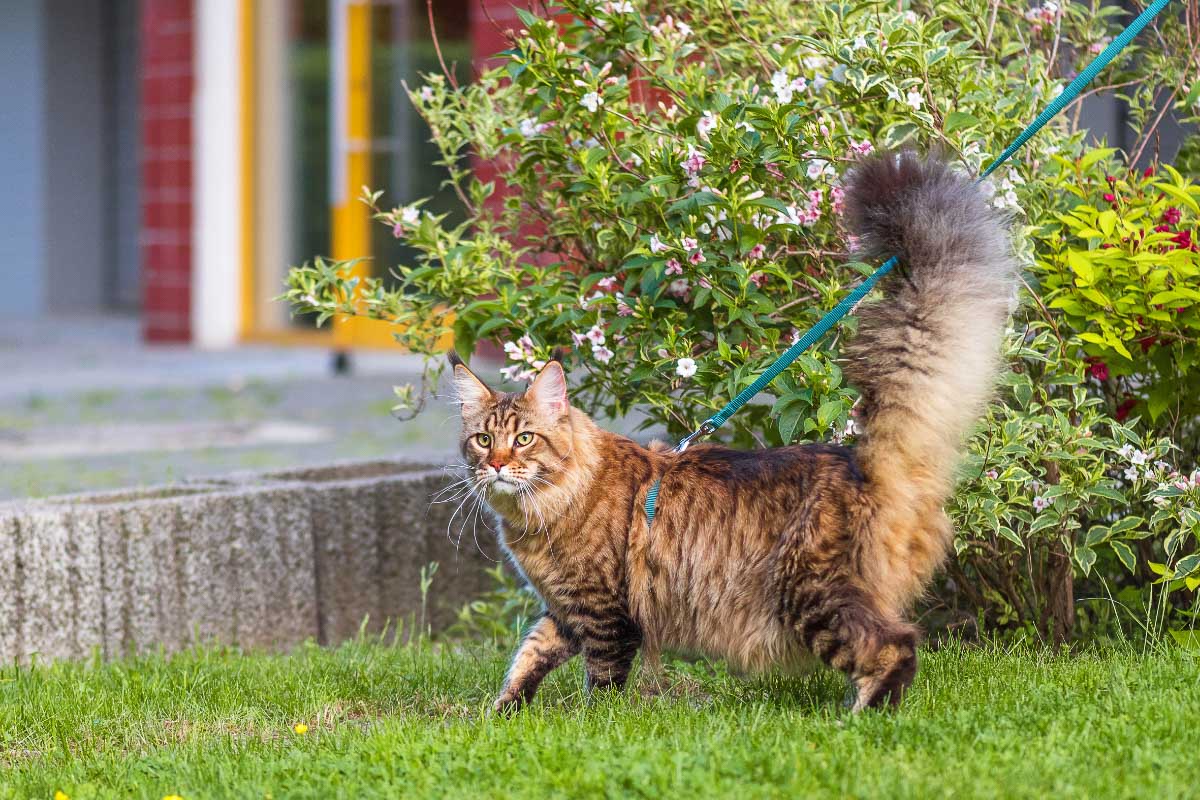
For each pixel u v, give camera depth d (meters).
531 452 6.41
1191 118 7.73
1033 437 6.96
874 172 6.18
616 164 7.73
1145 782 5.00
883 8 7.95
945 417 5.91
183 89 23.09
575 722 6.07
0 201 30.66
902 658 5.88
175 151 23.34
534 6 8.50
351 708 7.08
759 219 7.18
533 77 7.45
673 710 6.33
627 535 6.43
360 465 10.20
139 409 17.44
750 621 6.18
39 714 6.82
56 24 30.08
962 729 5.62
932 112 7.20
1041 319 7.48
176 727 6.75
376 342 22.44
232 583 8.71
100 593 8.20
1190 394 7.30
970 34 7.89
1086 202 7.37
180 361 21.91
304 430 15.87
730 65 8.25
